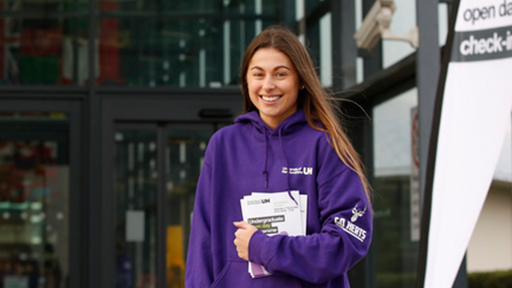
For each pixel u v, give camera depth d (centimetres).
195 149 656
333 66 611
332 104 259
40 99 651
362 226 223
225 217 233
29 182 646
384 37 535
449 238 292
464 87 293
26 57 657
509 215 517
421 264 297
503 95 288
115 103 654
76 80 657
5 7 662
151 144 653
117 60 663
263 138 233
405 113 554
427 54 489
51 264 642
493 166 288
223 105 660
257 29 676
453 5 298
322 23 633
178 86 661
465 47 294
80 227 645
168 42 670
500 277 520
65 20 664
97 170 646
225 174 235
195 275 236
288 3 671
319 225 227
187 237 649
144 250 645
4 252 640
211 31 674
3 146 647
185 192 652
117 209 645
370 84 571
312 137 230
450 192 293
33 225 644
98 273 638
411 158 548
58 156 650
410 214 549
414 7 504
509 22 287
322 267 218
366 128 607
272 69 229
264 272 224
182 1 675
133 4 671
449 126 295
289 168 229
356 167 227
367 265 609
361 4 582
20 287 639
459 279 504
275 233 225
